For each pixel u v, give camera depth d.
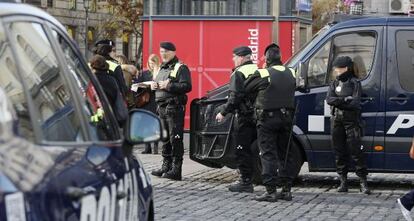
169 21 24.05
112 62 15.55
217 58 23.89
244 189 15.55
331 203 14.52
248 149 15.38
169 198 14.73
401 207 12.05
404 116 15.67
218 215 12.98
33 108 4.55
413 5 18.23
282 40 23.61
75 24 62.41
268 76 14.07
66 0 61.41
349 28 16.09
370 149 15.78
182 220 12.45
